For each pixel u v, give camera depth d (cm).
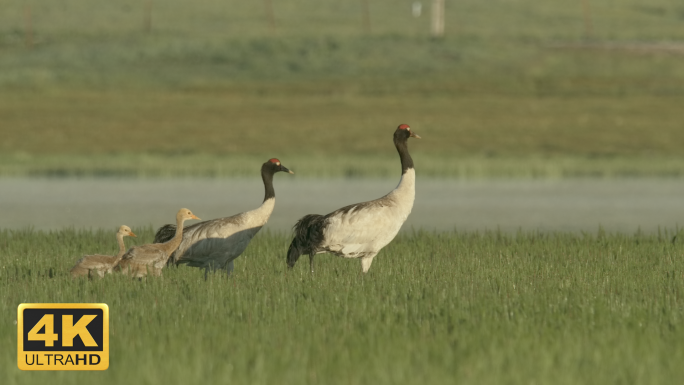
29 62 7556
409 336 958
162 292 1167
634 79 6712
